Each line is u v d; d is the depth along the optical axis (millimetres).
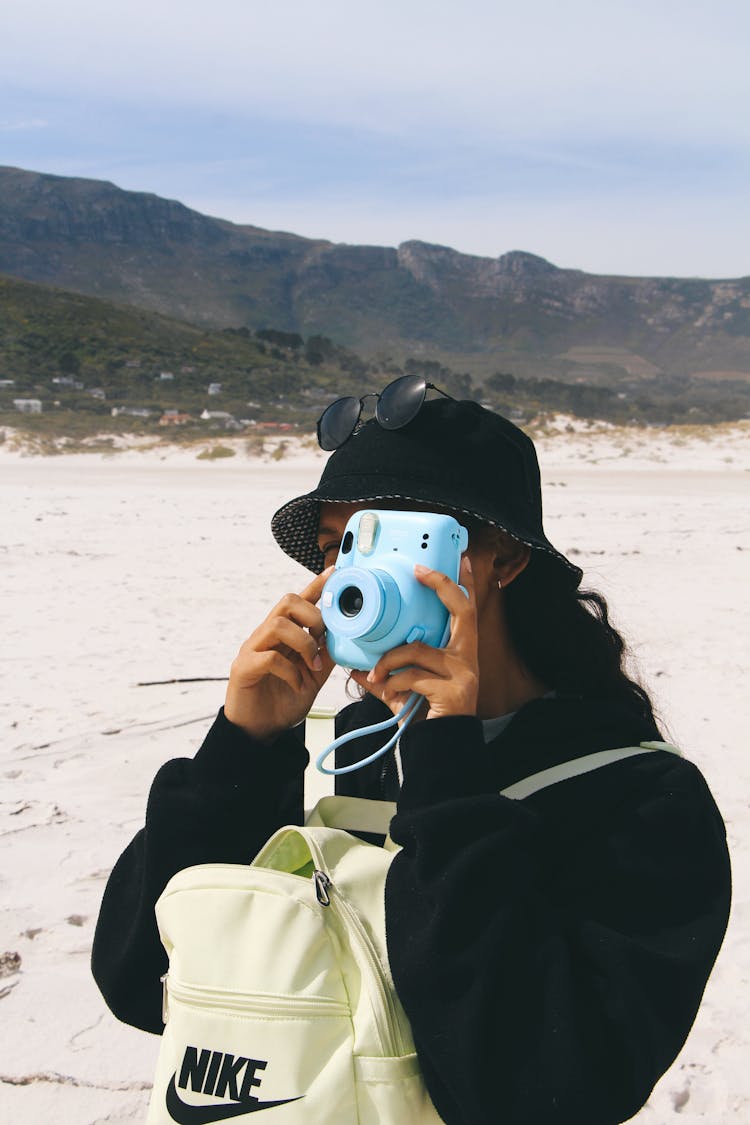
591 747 1196
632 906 1082
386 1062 1022
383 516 1140
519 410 83938
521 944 1011
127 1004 1312
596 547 13375
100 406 83688
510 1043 983
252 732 1257
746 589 9734
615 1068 989
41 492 23797
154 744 5020
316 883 1090
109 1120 2240
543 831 1127
